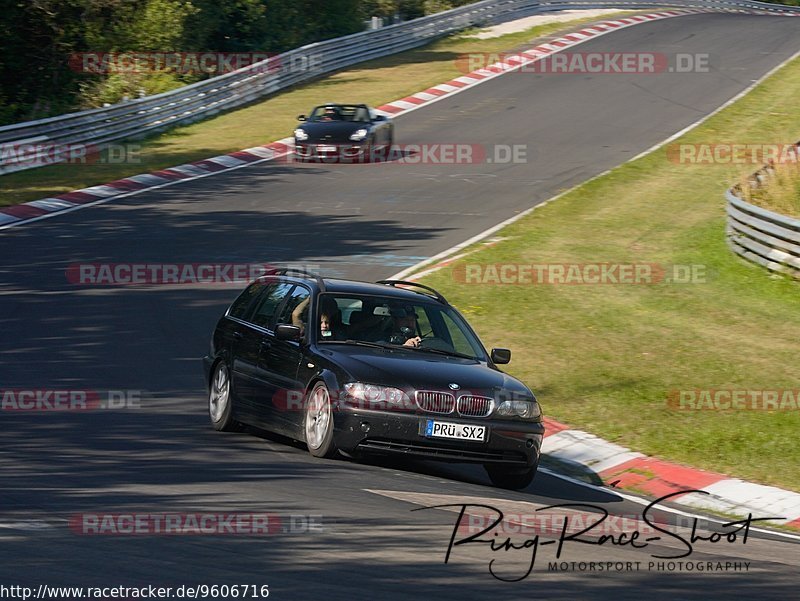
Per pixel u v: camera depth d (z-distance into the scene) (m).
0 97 138.75
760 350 55.91
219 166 105.56
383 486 30.83
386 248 76.69
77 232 77.69
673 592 22.30
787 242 70.94
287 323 36.84
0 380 43.94
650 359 53.72
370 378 32.78
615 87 150.38
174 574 21.05
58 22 143.75
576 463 39.50
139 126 119.19
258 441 36.94
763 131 124.56
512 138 121.62
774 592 23.05
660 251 78.56
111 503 26.62
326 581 21.05
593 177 103.75
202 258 71.56
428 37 187.38
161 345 51.94
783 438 41.81
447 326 37.50
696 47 178.75
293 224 83.06
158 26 147.88
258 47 170.50
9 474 29.47
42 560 21.52
